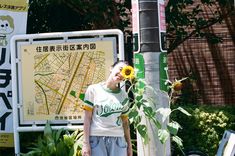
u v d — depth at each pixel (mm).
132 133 4910
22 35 4750
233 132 4480
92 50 4719
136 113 4070
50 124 4762
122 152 3980
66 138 4629
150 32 4281
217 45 8398
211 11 7137
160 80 4289
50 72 4762
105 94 3936
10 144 4906
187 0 6195
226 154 4383
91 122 3969
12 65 4758
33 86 4777
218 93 8406
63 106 4758
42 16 6520
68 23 6637
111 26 6121
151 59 4273
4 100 4891
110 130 3936
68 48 4738
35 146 4918
